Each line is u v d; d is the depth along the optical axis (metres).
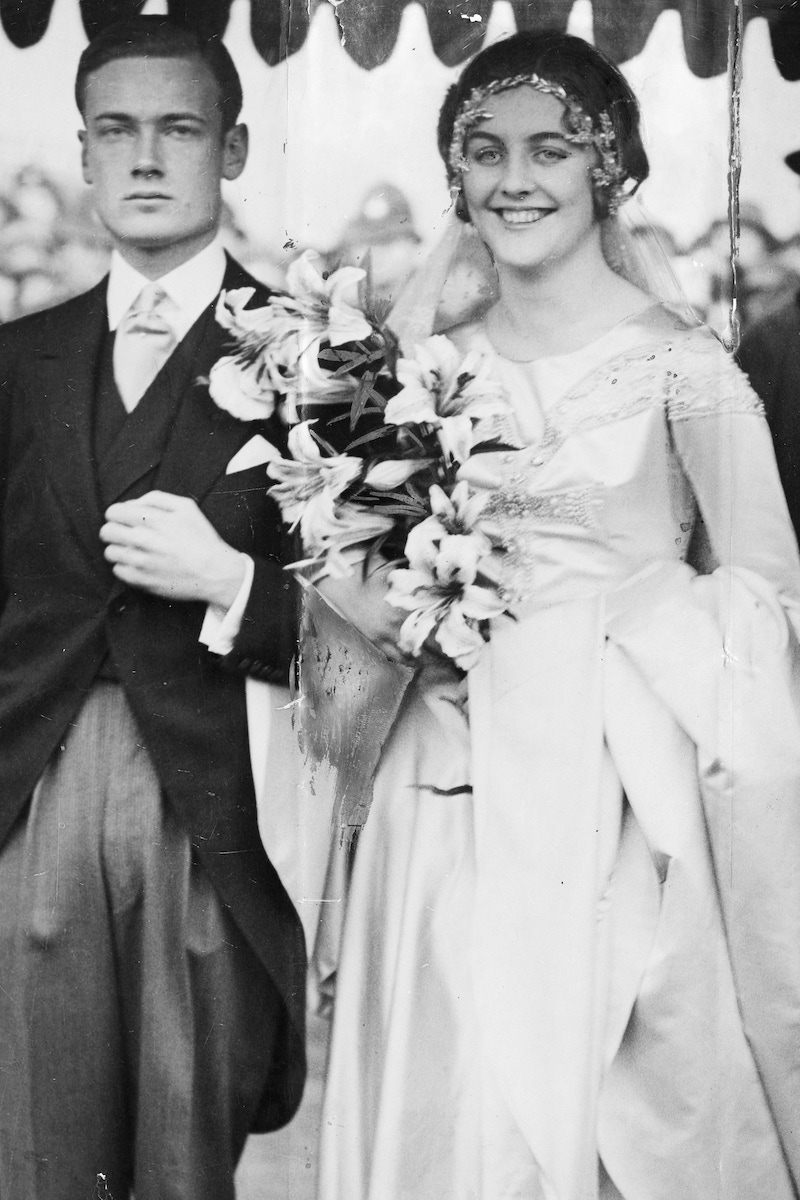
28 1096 1.78
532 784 1.78
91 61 1.77
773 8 1.79
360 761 1.78
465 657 1.79
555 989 1.77
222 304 1.78
